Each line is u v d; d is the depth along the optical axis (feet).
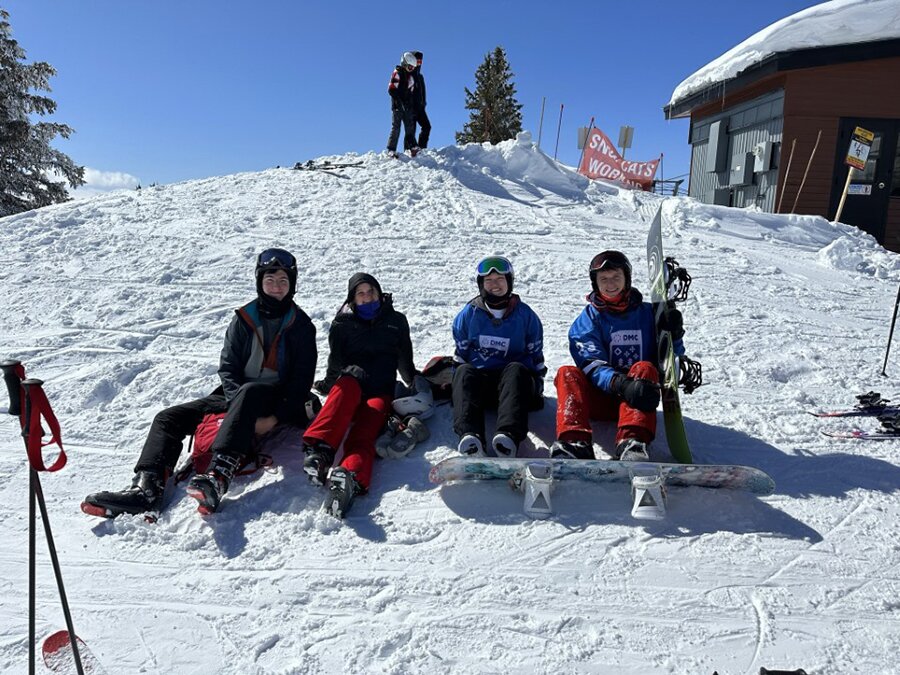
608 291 12.55
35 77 77.97
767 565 9.37
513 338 13.03
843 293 24.57
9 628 8.58
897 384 15.64
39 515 10.97
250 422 11.05
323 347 18.08
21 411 6.88
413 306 21.48
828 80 41.24
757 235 33.30
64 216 31.40
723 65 47.55
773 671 7.47
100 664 7.99
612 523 10.27
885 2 40.06
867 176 42.11
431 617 8.58
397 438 12.34
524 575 9.26
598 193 40.83
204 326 19.57
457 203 35.14
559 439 11.38
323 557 9.73
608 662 7.88
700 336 19.04
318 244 28.19
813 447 12.57
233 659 8.04
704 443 12.77
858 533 10.00
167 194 36.63
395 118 43.55
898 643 8.05
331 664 7.92
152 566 9.69
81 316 20.35
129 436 13.58
